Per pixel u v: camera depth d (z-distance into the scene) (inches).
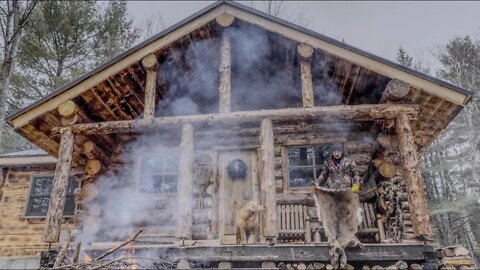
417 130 289.0
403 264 201.0
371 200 287.9
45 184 404.5
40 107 265.3
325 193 215.8
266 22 271.4
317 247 207.2
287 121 314.5
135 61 274.4
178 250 216.2
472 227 684.1
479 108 714.8
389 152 270.2
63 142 259.4
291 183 300.7
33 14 579.2
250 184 309.4
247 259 209.0
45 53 600.4
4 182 405.1
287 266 206.5
